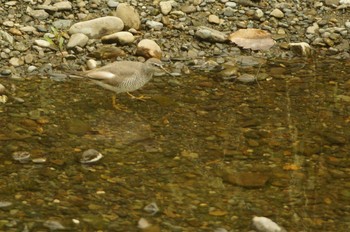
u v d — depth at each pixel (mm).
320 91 25953
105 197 18766
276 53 29094
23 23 28969
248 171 20438
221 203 18688
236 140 22312
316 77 27172
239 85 26344
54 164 20359
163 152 21391
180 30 29688
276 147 21922
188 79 26719
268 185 19719
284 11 31250
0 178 19438
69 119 23250
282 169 20625
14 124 22625
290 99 25281
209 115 23938
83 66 27219
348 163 21078
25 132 22172
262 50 29172
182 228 17391
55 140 21797
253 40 29344
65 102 24500
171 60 28094
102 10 30156
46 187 19125
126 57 28000
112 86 24172
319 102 25078
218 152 21516
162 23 29875
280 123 23500
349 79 27062
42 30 28656
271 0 31453
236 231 17344
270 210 18453
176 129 22922
